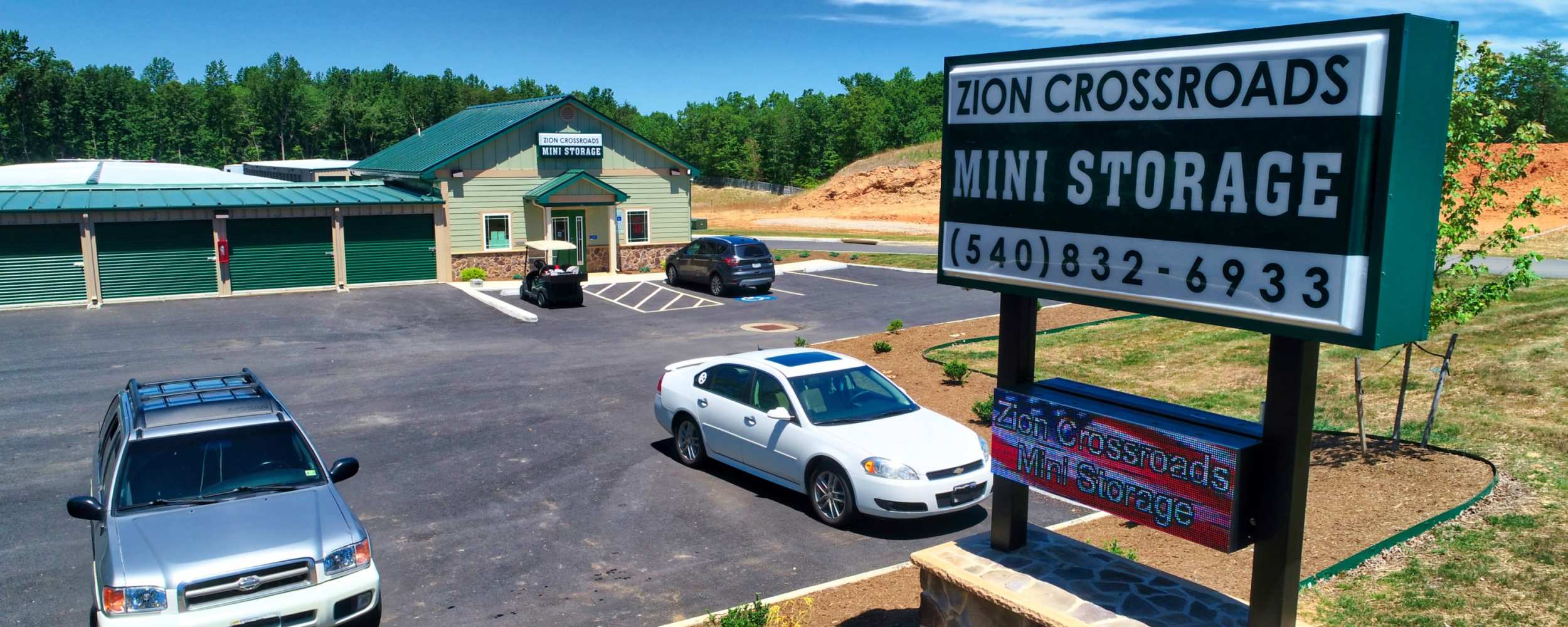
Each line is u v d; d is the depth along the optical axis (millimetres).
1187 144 5547
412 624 7816
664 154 34156
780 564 9062
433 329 22344
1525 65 62906
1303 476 5414
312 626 7105
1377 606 7320
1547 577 7410
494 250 31266
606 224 33688
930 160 77188
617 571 8891
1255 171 5238
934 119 126875
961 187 6965
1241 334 17797
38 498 10805
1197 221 5551
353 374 17406
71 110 138000
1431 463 10258
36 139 137250
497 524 10086
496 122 33250
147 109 146625
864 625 7520
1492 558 7852
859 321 23734
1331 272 4953
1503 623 6863
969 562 6906
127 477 7766
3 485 11258
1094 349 17750
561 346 20375
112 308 24328
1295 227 5090
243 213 26406
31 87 132750
